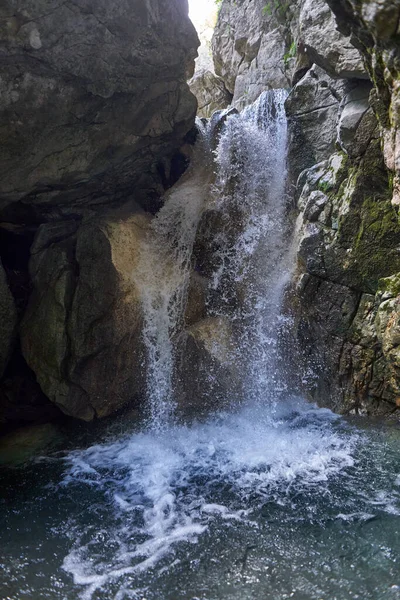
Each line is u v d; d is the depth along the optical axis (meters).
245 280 6.59
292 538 3.84
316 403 6.17
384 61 3.65
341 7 3.64
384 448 5.07
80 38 4.82
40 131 5.25
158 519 4.22
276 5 8.20
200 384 6.30
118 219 6.49
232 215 6.75
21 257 7.03
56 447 5.77
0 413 6.35
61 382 6.01
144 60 5.44
